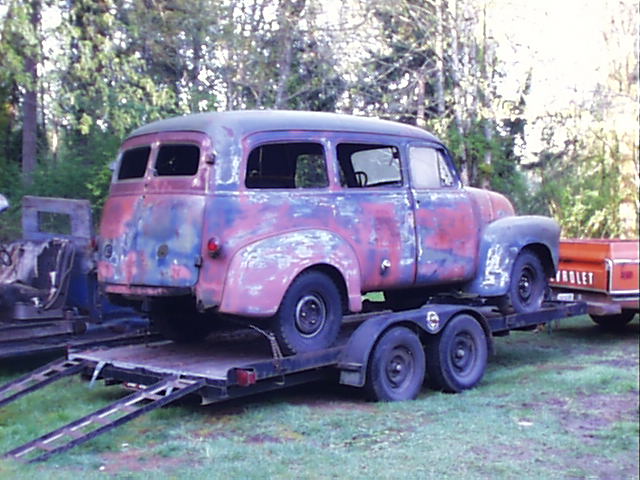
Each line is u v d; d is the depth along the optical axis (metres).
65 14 12.79
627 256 11.29
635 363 9.88
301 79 16.20
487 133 18.31
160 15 14.61
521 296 9.55
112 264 7.51
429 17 16.92
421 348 8.06
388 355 7.72
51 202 9.51
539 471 5.72
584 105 19.27
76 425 6.05
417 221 8.37
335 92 16.41
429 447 6.23
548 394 8.14
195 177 6.98
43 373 7.46
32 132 16.23
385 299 9.86
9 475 5.29
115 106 13.02
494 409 7.53
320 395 8.04
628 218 20.08
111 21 12.99
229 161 7.02
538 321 9.67
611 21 19.16
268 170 7.50
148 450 6.07
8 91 16.05
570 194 21.58
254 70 15.24
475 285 9.10
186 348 8.19
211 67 15.27
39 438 5.92
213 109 14.66
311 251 7.27
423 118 17.59
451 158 9.02
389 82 18.12
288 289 7.16
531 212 21.45
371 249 7.88
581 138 21.39
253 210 7.05
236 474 5.45
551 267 9.92
